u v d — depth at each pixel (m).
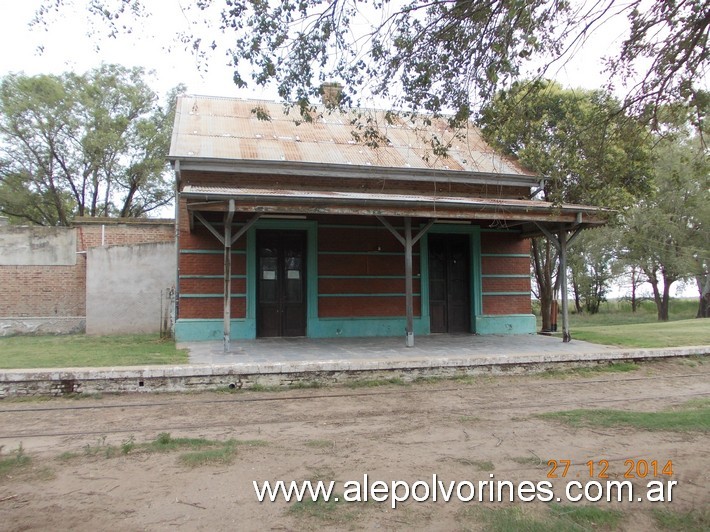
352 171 13.14
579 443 5.82
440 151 7.47
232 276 12.77
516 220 11.99
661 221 25.53
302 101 6.55
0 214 26.03
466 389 8.83
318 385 8.84
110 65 25.86
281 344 11.84
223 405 7.66
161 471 4.91
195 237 12.66
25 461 5.16
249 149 13.18
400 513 4.07
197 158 12.13
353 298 13.56
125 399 7.92
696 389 8.95
